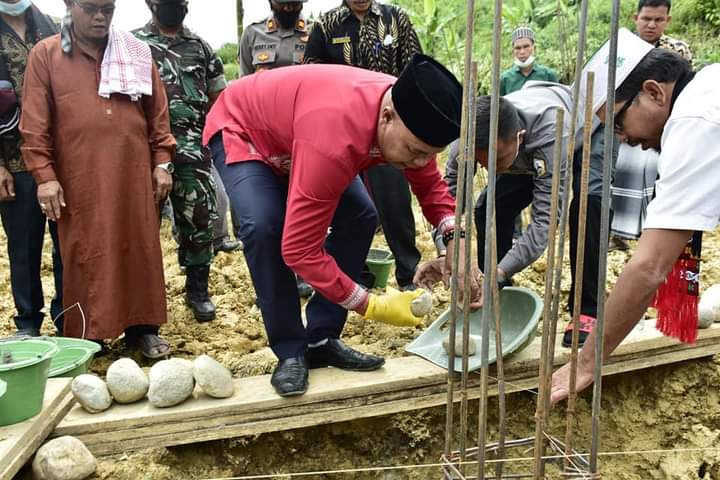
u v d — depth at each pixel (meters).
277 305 2.22
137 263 2.82
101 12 2.57
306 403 2.28
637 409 2.67
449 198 2.42
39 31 2.87
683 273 2.08
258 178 2.18
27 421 2.03
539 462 1.70
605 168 1.45
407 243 3.47
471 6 1.48
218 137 2.31
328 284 1.97
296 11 3.78
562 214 1.60
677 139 1.64
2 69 2.74
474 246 4.00
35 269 2.92
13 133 2.73
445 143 1.78
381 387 2.33
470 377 2.39
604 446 2.60
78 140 2.65
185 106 3.19
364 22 3.32
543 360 1.64
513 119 2.24
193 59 3.25
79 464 2.01
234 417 2.22
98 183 2.67
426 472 2.47
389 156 1.90
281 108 2.07
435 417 2.49
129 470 2.10
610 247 4.27
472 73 1.52
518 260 2.52
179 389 2.20
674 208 1.63
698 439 2.57
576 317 1.62
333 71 2.03
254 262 2.17
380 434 2.46
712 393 2.69
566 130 2.44
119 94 2.71
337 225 2.38
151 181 2.83
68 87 2.63
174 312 3.52
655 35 3.93
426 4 6.15
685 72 1.74
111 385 2.21
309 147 1.87
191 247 3.32
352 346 2.99
